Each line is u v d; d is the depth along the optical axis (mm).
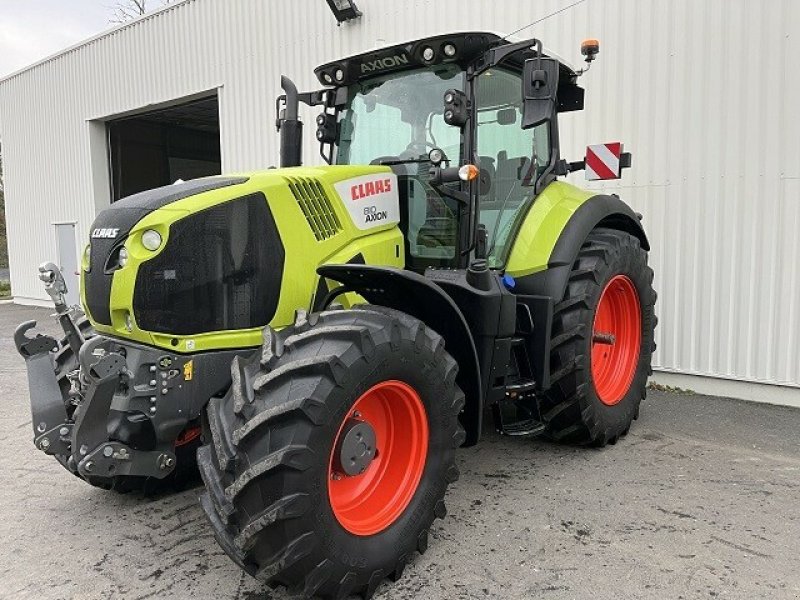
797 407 4914
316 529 2250
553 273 3635
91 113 11758
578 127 5758
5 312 12719
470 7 6449
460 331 2895
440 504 2752
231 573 2701
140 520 3215
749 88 4883
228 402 2424
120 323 2639
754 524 3016
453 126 3258
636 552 2773
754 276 4984
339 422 2318
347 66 3586
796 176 4742
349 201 3105
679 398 5207
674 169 5281
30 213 13664
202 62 9570
